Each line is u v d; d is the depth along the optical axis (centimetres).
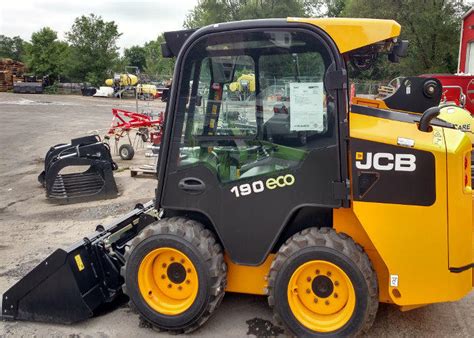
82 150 855
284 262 349
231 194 366
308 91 348
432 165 329
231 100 367
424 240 335
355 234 358
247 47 358
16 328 396
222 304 428
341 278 349
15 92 4359
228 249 372
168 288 384
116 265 437
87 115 2398
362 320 342
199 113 373
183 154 376
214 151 371
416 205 333
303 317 357
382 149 333
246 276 387
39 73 4909
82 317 396
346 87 336
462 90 1170
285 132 355
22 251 589
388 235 339
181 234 367
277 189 356
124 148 1202
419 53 2445
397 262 340
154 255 377
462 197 336
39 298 402
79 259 402
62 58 4819
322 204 348
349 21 336
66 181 873
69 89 4522
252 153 364
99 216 741
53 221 720
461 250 339
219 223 371
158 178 385
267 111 359
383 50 375
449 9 2398
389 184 334
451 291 338
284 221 358
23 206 811
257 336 378
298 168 350
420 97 396
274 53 353
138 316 412
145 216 490
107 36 4541
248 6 3381
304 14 3409
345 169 341
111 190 850
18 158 1277
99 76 4550
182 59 369
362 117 350
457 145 337
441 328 384
